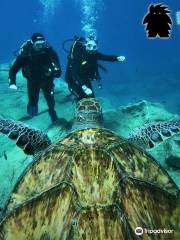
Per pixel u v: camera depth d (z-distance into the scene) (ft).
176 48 74.90
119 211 3.46
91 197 3.57
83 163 3.91
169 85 29.35
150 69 40.16
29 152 5.80
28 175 4.13
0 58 57.26
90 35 10.40
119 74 38.27
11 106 13.07
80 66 10.39
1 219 3.87
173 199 3.88
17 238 3.62
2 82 16.60
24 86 15.81
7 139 9.89
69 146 4.24
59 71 10.31
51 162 4.11
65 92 14.88
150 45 84.79
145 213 3.56
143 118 10.80
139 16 133.39
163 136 5.77
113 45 89.35
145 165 4.11
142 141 5.80
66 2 104.12
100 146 4.14
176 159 7.91
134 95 26.71
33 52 10.06
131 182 3.77
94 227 3.31
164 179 4.09
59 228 3.41
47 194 3.76
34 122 11.66
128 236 3.30
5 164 8.55
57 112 12.84
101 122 5.22
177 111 21.35
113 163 3.92
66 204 3.56
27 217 3.72
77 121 5.08
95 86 29.19
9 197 4.05
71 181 3.75
